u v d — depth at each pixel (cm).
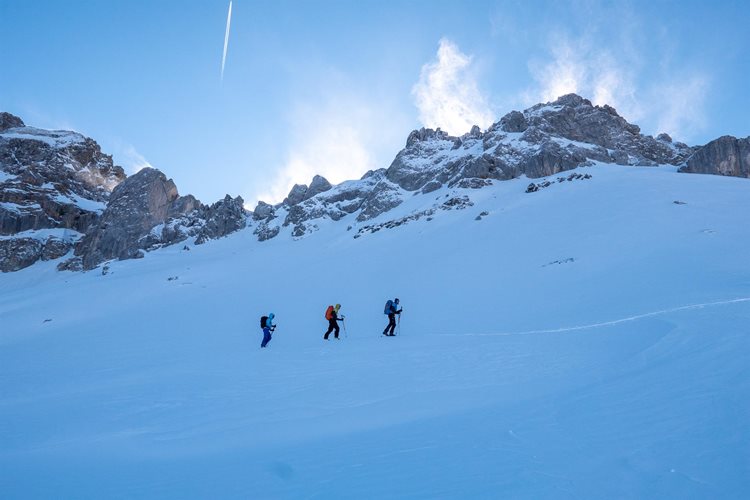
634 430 529
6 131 16825
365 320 3459
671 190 5462
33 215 13675
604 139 9644
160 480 562
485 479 447
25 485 568
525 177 8506
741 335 910
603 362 1068
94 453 732
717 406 552
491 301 3195
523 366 1163
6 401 1495
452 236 6178
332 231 10444
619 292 2636
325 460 580
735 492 356
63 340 4262
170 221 13012
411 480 469
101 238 12719
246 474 556
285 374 1344
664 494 370
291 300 5034
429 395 944
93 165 17250
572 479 422
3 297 9456
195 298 6247
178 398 1129
